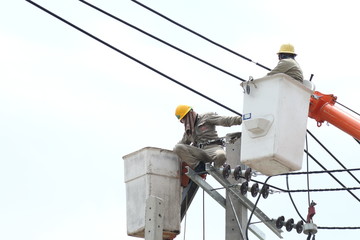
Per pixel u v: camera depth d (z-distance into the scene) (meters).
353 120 26.83
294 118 24.55
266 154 24.17
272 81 24.45
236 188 26.88
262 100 24.48
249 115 24.55
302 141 24.72
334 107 27.05
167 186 28.03
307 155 27.95
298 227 27.20
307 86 26.11
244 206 27.06
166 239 28.20
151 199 26.67
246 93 24.69
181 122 28.59
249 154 24.41
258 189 26.73
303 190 26.78
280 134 24.25
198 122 28.30
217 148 27.81
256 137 24.36
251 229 27.52
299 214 27.16
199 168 27.67
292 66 25.89
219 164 27.53
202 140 28.09
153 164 28.00
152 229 26.41
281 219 27.19
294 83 24.59
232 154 27.52
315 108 27.06
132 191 28.22
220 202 27.25
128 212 28.20
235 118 27.72
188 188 28.58
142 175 28.03
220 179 26.95
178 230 27.91
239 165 27.19
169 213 27.86
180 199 28.16
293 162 24.45
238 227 26.81
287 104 24.44
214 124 28.16
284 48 26.64
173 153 28.27
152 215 26.55
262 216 27.09
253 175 26.95
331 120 26.97
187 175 27.48
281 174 25.00
